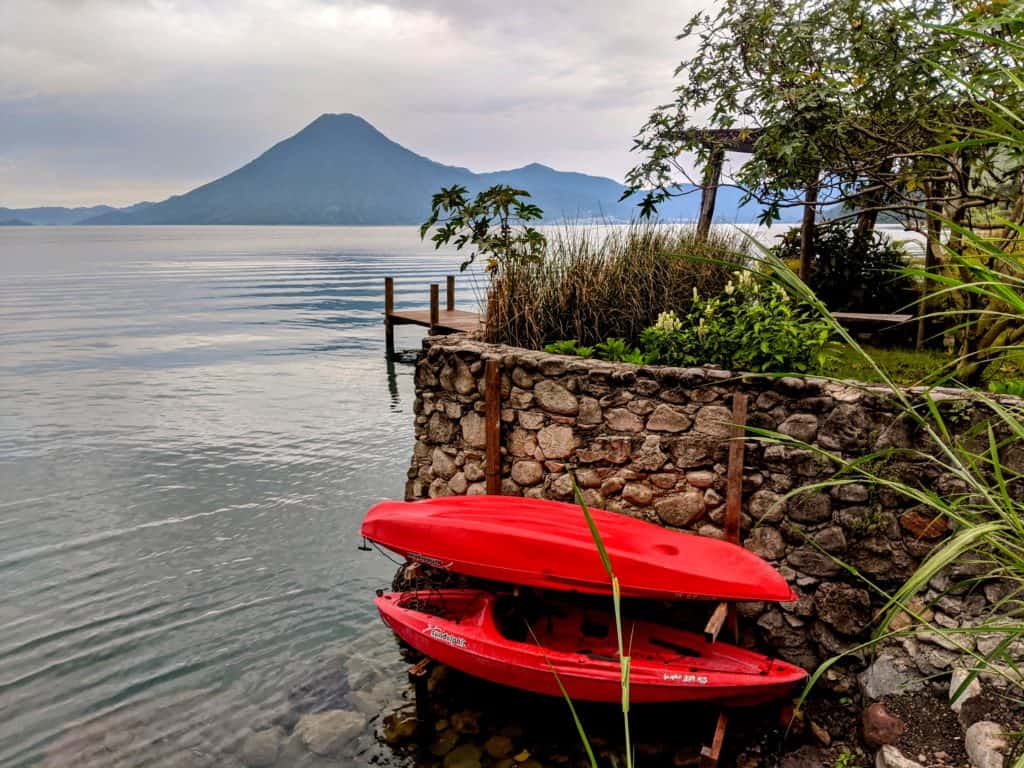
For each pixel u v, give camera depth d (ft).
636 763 15.72
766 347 17.97
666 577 16.05
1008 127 5.20
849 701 16.17
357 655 21.02
